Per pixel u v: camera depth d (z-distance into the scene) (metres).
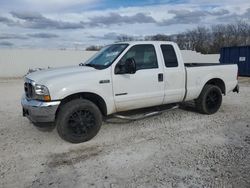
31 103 4.68
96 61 5.69
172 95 5.97
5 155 4.36
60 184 3.43
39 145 4.80
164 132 5.42
